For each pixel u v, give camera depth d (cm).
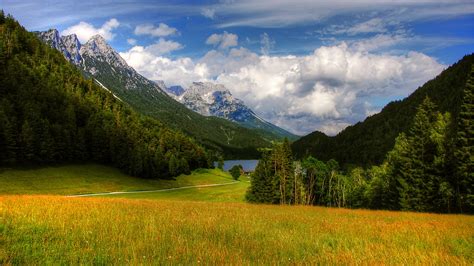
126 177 12912
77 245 1407
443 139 6084
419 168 6116
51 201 2933
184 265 1191
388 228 2331
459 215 4006
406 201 6191
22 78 14688
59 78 18988
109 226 1880
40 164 10988
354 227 2358
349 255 1401
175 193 10931
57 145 11781
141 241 1516
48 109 13738
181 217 2492
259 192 9281
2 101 11731
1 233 1556
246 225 2227
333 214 3619
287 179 9238
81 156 12812
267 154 9581
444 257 1427
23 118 11444
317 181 10706
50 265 1152
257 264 1234
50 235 1590
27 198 3181
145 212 2633
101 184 11131
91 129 13825
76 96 16950
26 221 1845
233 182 16938
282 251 1470
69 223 1891
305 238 1838
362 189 10000
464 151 5103
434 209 6016
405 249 1609
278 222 2514
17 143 10381
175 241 1562
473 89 5191
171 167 15088
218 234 1848
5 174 9462
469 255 1515
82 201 3189
